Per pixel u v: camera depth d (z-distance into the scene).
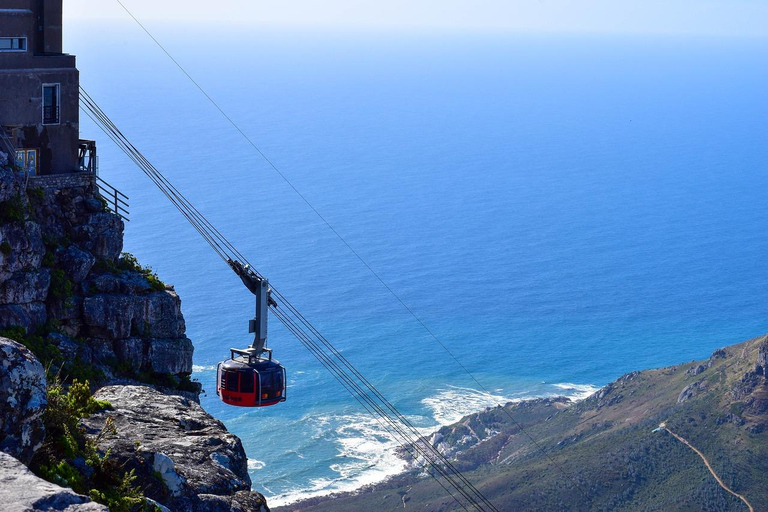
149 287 53.34
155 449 21.38
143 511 18.03
